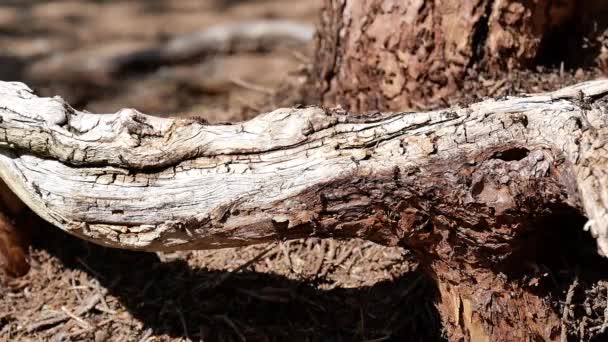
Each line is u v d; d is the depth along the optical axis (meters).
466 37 1.41
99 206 1.18
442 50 1.43
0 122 1.20
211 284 1.34
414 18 1.43
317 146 1.15
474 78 1.42
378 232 1.16
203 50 2.68
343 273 1.35
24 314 1.36
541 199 1.10
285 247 1.38
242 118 1.61
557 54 1.46
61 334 1.33
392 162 1.12
